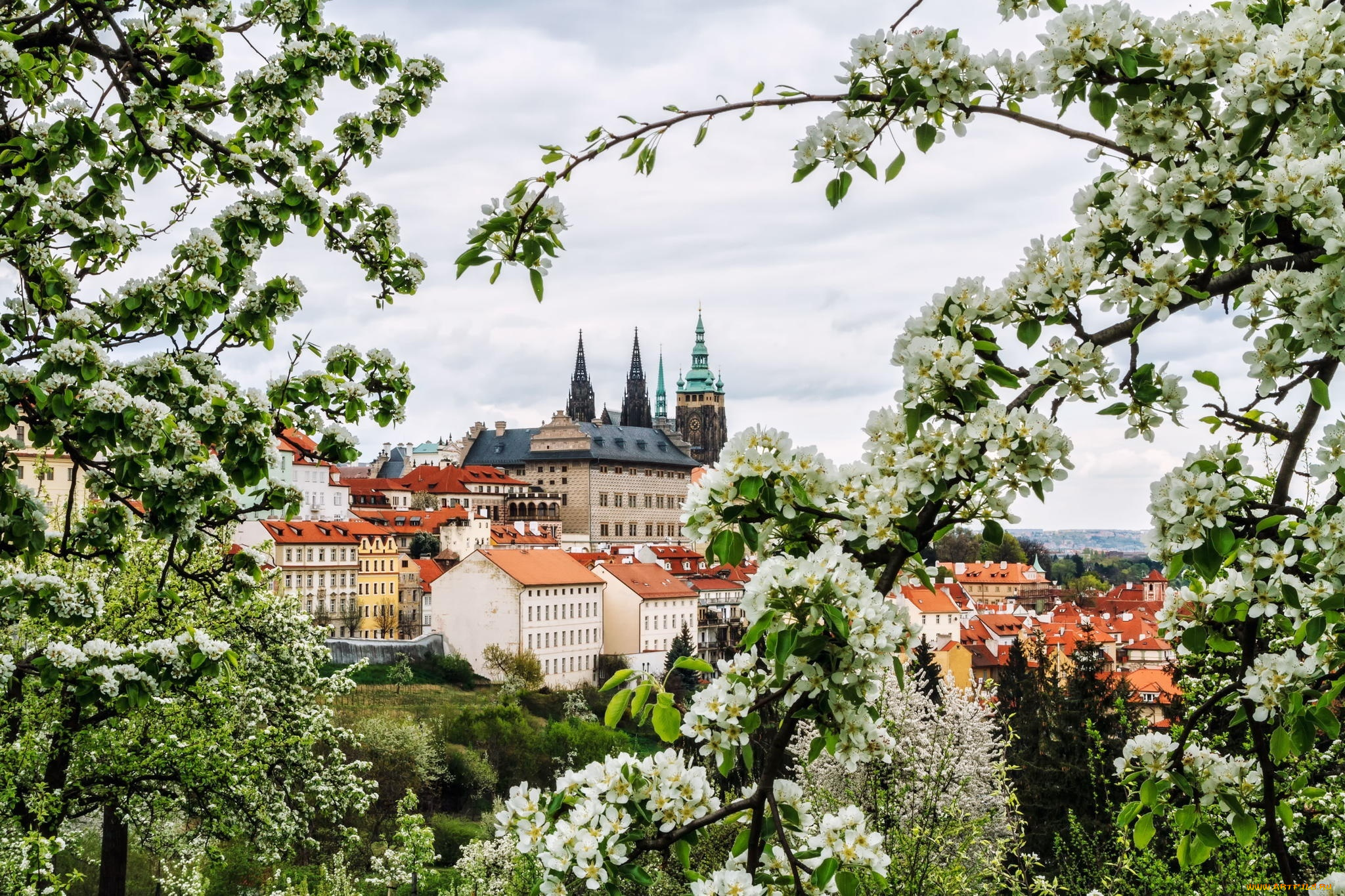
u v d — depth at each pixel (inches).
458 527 6747.1
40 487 377.4
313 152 398.9
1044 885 593.3
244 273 388.8
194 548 351.6
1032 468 165.6
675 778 178.5
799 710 167.6
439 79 415.5
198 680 353.7
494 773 2719.0
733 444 172.4
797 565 161.6
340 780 999.6
